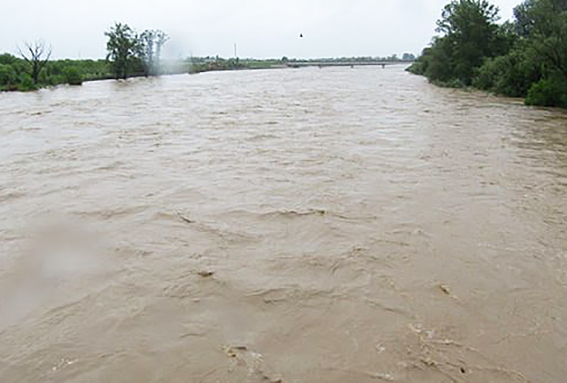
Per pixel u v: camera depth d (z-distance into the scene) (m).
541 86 26.27
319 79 58.44
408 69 85.81
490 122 19.80
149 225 7.89
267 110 24.34
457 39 44.12
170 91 39.47
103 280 6.07
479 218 8.19
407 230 7.61
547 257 6.66
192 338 4.86
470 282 5.95
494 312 5.27
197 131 17.53
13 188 10.07
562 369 4.34
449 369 4.32
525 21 42.75
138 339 4.86
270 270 6.28
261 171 11.30
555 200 9.19
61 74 51.31
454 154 13.27
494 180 10.59
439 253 6.78
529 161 12.52
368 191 9.66
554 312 5.27
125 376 4.32
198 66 92.62
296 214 8.32
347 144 14.60
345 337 4.83
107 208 8.71
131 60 63.84
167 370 4.38
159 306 5.45
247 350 4.65
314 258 6.61
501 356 4.51
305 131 17.19
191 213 8.41
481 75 37.84
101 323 5.14
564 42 25.81
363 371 4.31
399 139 15.54
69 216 8.34
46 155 13.40
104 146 14.68
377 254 6.73
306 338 4.83
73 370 4.42
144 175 11.05
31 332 5.02
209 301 5.54
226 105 27.28
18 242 7.29
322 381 4.19
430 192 9.62
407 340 4.76
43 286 5.96
